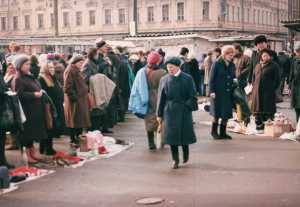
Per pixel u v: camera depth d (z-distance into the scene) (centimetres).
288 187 934
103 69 1579
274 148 1306
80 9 7344
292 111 2098
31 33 7838
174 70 1098
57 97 1283
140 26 6894
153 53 1321
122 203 856
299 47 1530
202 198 873
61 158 1163
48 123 1174
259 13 7781
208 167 1104
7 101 1052
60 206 848
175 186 956
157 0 6738
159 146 1330
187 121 1095
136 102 1315
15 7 8012
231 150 1288
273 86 1532
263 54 1535
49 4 7625
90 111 1471
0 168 963
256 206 822
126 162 1170
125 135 1560
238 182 976
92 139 1262
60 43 4534
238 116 1586
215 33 6481
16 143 1338
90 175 1055
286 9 8800
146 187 954
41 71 1284
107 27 7138
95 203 859
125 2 6969
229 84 1441
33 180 1022
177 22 6612
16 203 870
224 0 6575
